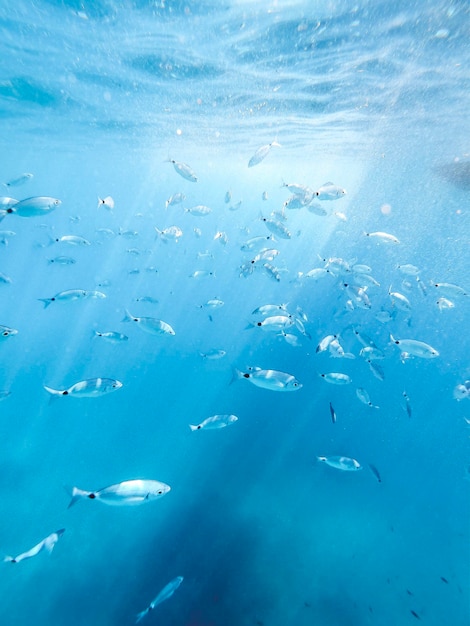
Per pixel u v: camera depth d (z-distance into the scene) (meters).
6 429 14.93
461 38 8.81
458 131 16.81
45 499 11.21
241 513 10.77
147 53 10.55
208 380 19.12
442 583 9.04
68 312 31.91
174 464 13.02
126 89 13.91
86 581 8.61
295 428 14.80
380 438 14.79
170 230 10.38
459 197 27.61
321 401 16.53
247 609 8.05
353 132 18.47
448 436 15.48
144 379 19.78
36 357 22.48
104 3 8.03
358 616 8.08
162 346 24.59
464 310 49.59
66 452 13.59
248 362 20.09
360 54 9.92
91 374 20.42
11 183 9.95
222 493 11.57
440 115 14.94
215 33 9.11
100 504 10.92
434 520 11.13
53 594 8.29
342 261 9.30
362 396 7.41
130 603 8.11
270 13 8.06
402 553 9.88
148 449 13.87
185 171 8.03
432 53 9.69
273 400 16.61
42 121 19.66
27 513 10.61
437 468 13.47
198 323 30.31
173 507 10.94
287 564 9.27
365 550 9.91
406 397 8.22
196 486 11.92
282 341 21.55
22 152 29.95
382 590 8.76
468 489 12.51
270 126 18.03
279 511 10.97
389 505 11.57
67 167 39.09
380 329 28.55
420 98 13.25
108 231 13.46
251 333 24.30
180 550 9.46
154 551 9.41
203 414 16.16
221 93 13.62
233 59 10.56
